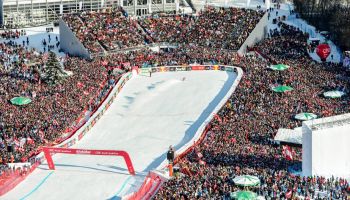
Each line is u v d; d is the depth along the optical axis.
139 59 176.62
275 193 94.12
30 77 155.00
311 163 103.19
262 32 188.12
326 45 169.00
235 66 170.88
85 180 112.00
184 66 174.25
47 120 132.88
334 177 103.12
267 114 130.75
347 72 156.12
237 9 197.25
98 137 134.38
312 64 163.75
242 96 142.50
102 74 162.25
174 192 95.94
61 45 184.38
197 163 108.19
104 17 190.88
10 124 128.50
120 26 188.62
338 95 139.00
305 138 104.00
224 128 125.00
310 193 95.81
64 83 153.00
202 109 147.75
